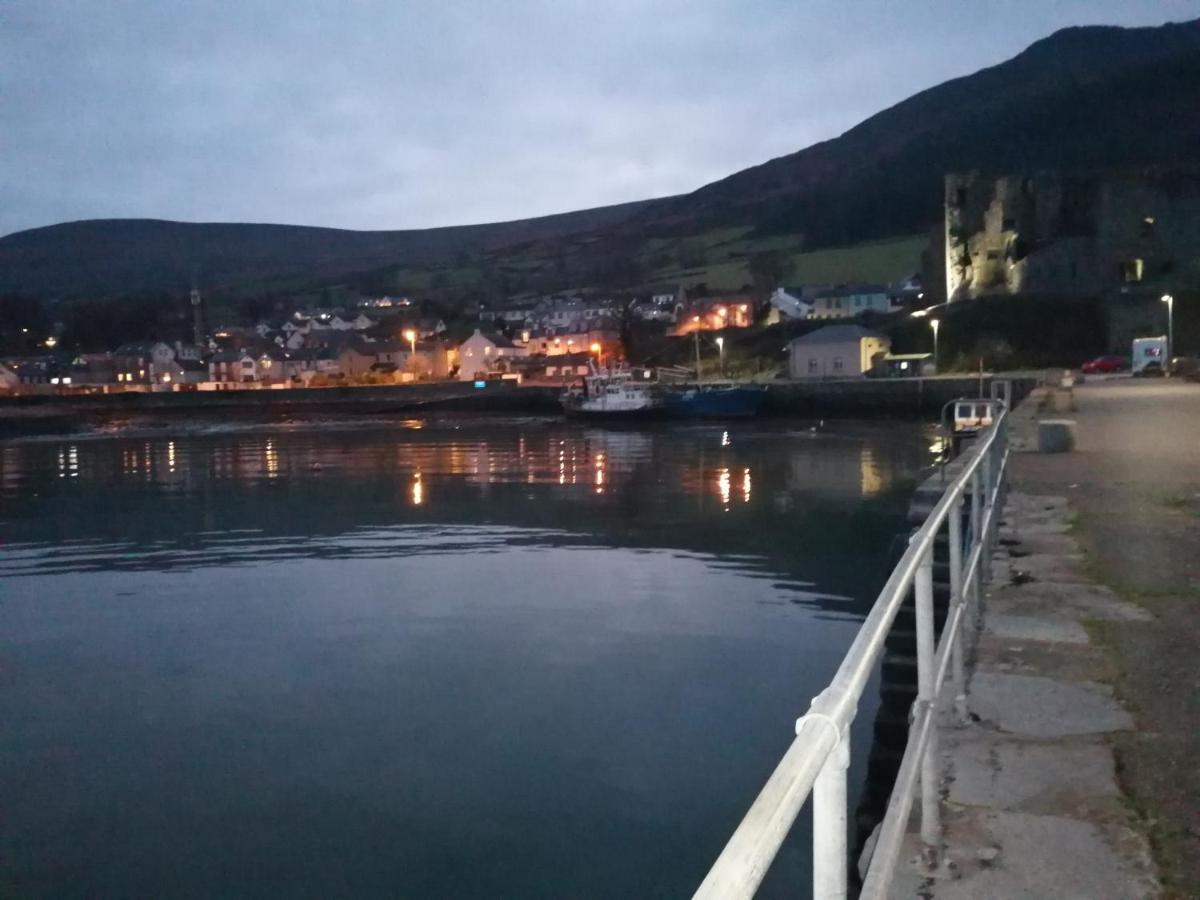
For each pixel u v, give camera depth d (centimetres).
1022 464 1600
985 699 545
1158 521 1080
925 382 6925
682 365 10419
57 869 986
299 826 1059
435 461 5206
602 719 1339
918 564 331
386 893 930
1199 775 444
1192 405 2900
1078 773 451
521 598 2067
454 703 1420
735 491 3725
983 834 399
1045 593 771
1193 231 7906
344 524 3181
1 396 11175
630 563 2423
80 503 3944
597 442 6016
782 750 1222
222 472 5022
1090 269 7988
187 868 983
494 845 1008
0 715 1421
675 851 989
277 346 15238
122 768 1223
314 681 1543
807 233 19962
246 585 2275
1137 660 605
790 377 8681
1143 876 366
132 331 18225
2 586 2338
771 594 2064
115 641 1811
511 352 13388
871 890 255
